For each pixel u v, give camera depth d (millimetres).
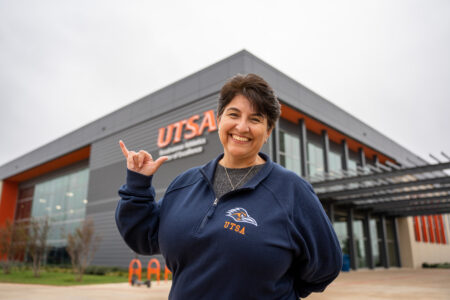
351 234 18875
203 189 1212
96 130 21938
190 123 15852
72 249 14516
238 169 1239
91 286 10047
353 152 22406
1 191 31906
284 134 16734
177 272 1134
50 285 10422
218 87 15180
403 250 24203
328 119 18219
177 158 16031
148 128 18234
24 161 29516
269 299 1018
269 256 991
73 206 25359
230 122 1219
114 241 17781
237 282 984
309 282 1216
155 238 1302
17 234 16781
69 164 27203
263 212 1068
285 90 15797
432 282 11289
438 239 29266
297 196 1158
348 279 12648
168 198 1298
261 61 15133
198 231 1069
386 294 7953
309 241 1104
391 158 24547
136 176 1250
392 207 19891
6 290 9000
